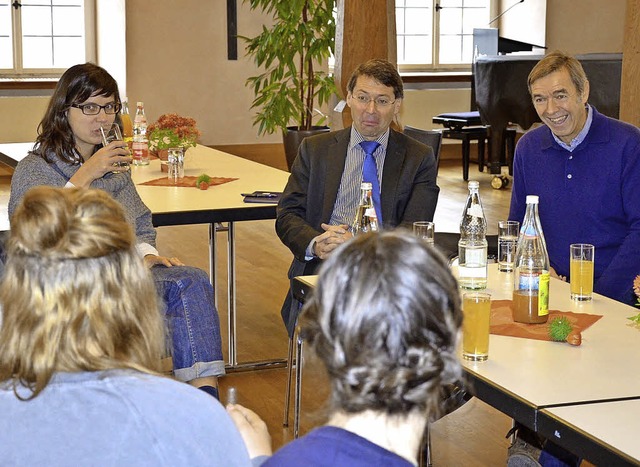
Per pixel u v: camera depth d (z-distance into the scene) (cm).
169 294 296
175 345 293
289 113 830
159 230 729
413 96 1108
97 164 316
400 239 104
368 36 581
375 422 105
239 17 1029
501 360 210
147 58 1007
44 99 988
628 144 320
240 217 380
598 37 1035
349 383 101
